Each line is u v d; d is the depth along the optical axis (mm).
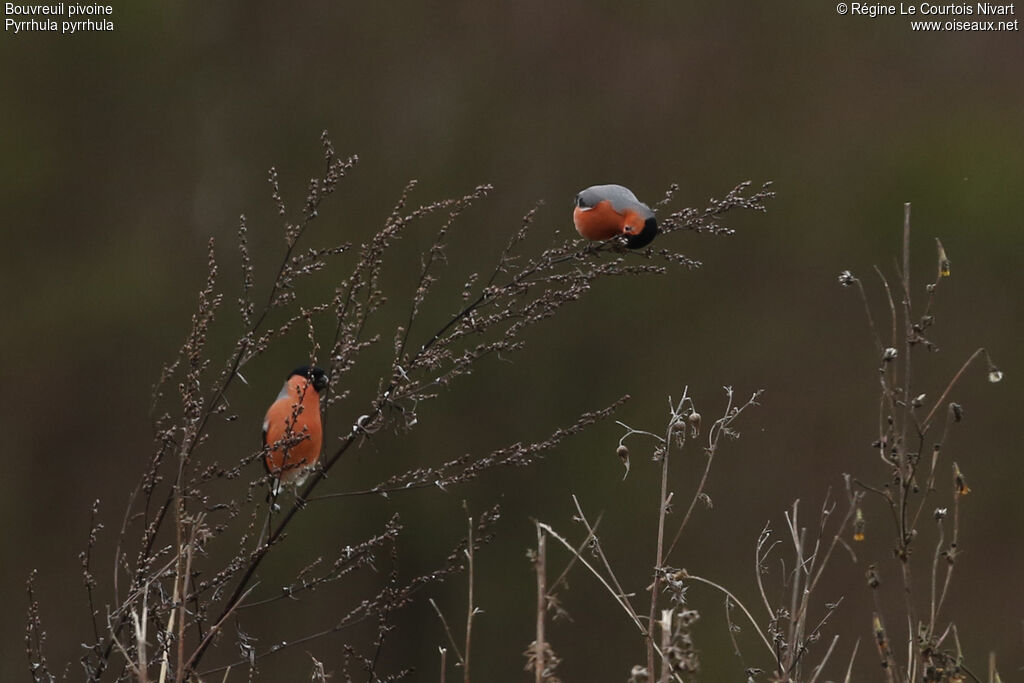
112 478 17375
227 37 19094
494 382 17672
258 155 18562
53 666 14875
